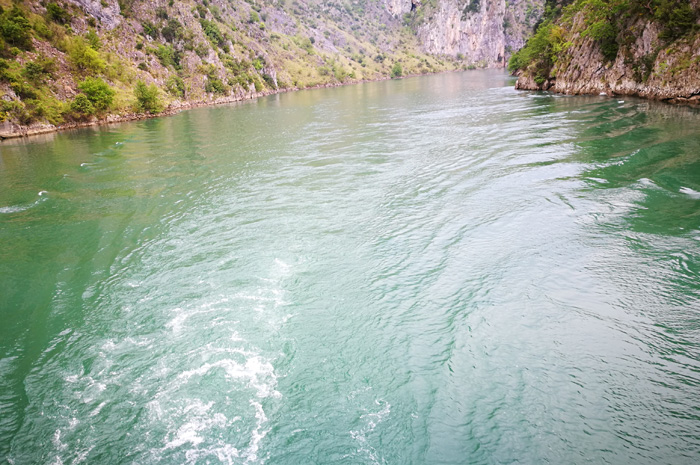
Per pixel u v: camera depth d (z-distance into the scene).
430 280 16.22
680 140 29.03
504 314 14.02
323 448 9.87
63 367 12.88
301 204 24.86
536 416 10.34
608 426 9.94
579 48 59.38
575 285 15.16
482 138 37.69
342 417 10.69
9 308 15.99
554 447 9.52
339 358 12.69
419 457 9.52
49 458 9.94
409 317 14.27
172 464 9.64
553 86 68.50
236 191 27.86
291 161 35.00
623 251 16.81
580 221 19.47
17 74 56.28
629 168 25.03
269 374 12.21
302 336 13.72
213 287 16.77
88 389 11.98
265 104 91.19
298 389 11.64
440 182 26.55
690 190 21.08
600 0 51.66
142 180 31.00
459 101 71.00
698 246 16.48
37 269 18.70
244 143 43.97
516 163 28.77
